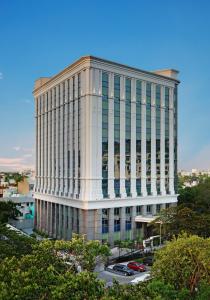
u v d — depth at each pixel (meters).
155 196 68.94
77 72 64.06
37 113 82.94
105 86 62.78
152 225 60.69
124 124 65.12
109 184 62.03
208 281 24.72
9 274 19.20
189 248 26.17
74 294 17.30
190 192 85.31
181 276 25.53
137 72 67.38
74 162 64.25
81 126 62.41
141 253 54.59
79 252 25.22
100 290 18.30
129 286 18.73
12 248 29.06
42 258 22.16
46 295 17.61
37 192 79.94
